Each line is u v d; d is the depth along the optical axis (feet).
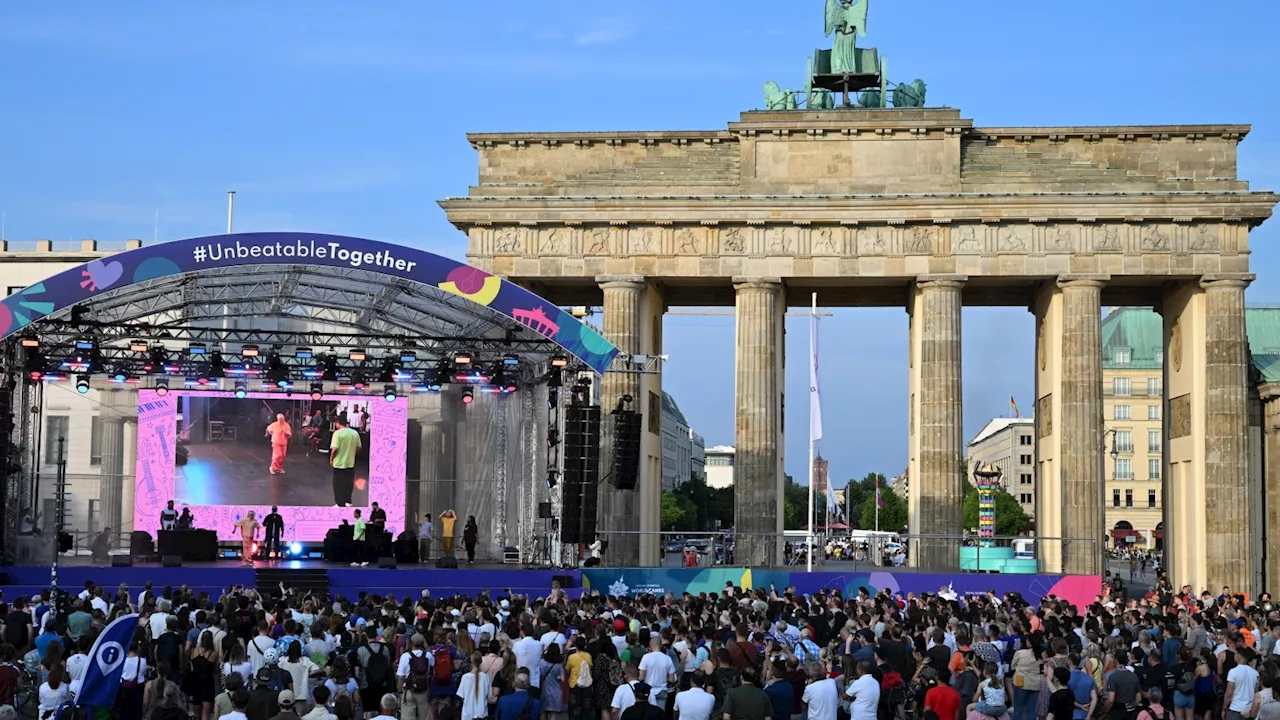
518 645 144.66
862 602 200.13
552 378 279.69
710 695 121.29
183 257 235.40
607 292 354.33
